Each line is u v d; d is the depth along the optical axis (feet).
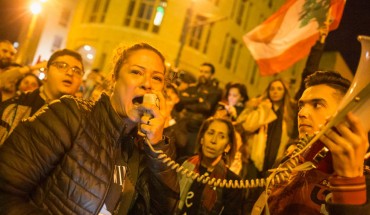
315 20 15.42
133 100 6.22
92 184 5.57
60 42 94.48
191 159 11.36
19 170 5.14
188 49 71.82
